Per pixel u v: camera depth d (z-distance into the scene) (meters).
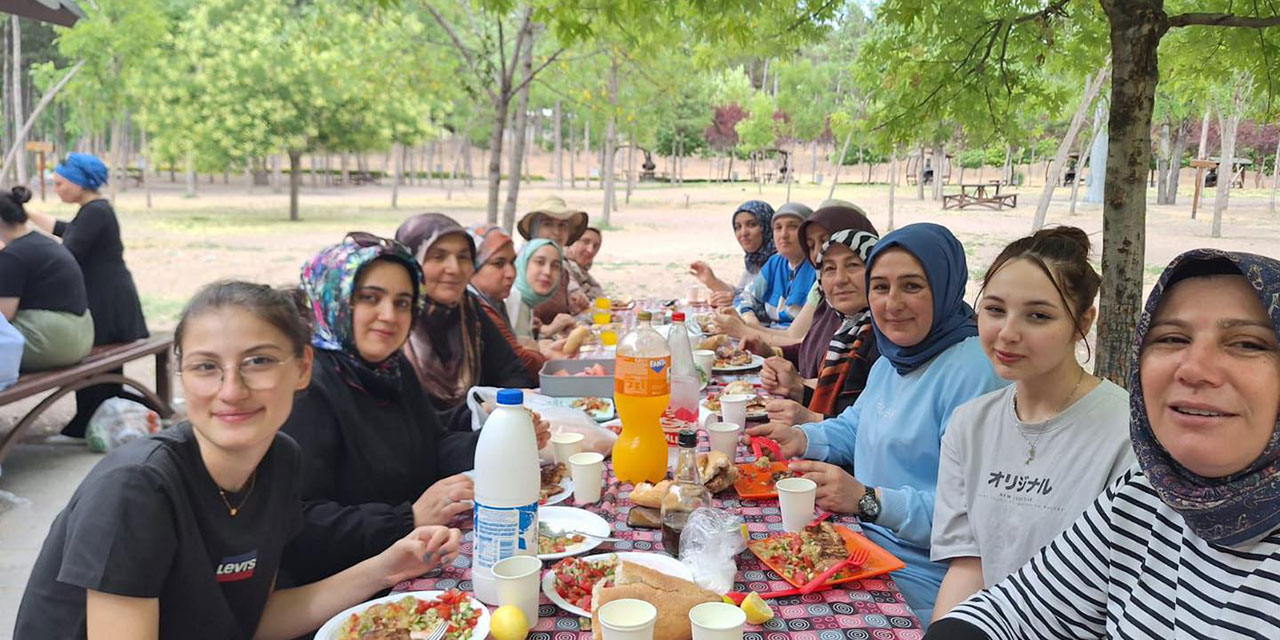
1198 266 1.15
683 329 3.13
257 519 1.73
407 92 9.82
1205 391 1.11
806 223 4.37
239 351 1.54
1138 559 1.39
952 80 5.01
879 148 5.59
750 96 39.50
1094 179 23.73
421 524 2.14
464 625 1.57
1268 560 1.14
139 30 15.46
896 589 1.77
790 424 3.00
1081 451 1.91
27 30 30.33
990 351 2.00
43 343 4.92
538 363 4.16
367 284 2.37
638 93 15.33
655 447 2.39
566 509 2.17
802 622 1.62
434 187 49.22
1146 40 3.40
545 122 66.56
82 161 5.74
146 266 13.96
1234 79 7.36
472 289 4.05
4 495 4.67
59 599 1.48
